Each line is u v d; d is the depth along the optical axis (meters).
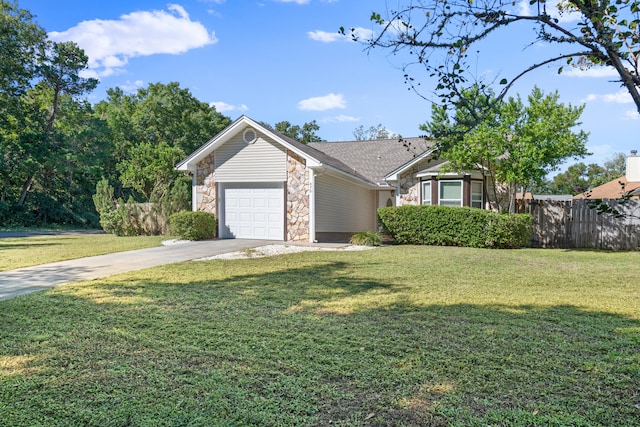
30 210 26.73
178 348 3.85
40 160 25.52
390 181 17.53
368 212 21.47
